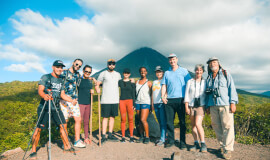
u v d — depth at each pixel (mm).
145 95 4941
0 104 44625
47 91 3562
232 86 3479
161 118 4734
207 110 3920
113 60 4871
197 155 3613
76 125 4254
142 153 3914
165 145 4395
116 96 4887
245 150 4062
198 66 3957
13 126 26672
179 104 4250
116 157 3648
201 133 3871
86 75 4719
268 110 6031
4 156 3770
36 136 3479
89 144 4602
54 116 3701
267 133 5082
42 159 3400
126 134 6207
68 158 3496
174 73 4426
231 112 3451
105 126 4816
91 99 4746
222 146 3529
